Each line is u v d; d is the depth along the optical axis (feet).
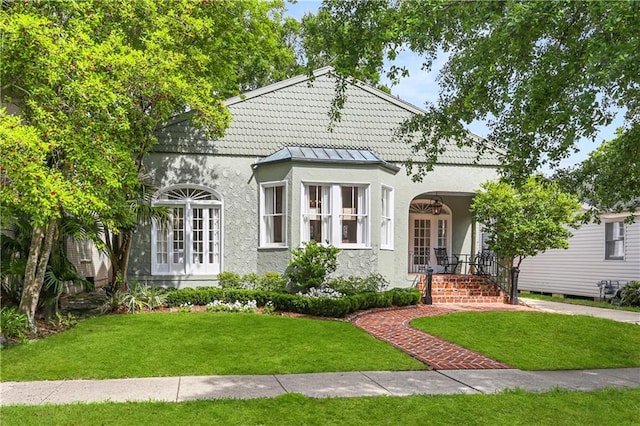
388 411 17.81
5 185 23.21
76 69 25.59
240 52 45.27
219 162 48.44
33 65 25.63
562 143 22.65
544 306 51.47
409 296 46.14
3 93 29.58
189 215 47.83
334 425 16.48
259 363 24.52
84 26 27.78
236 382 21.48
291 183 45.21
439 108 26.07
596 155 30.53
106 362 24.20
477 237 58.13
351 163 46.37
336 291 41.91
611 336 33.68
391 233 50.98
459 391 20.86
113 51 28.73
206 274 47.83
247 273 48.01
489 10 17.84
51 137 25.30
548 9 16.49
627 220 33.45
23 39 24.53
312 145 50.39
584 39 19.27
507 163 30.14
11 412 17.15
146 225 46.50
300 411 17.60
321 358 25.64
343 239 46.68
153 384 21.08
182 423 16.30
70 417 16.69
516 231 47.42
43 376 22.07
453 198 61.11
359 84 52.03
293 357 25.68
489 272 56.13
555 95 19.20
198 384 21.16
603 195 29.37
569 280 65.41
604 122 22.80
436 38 20.88
